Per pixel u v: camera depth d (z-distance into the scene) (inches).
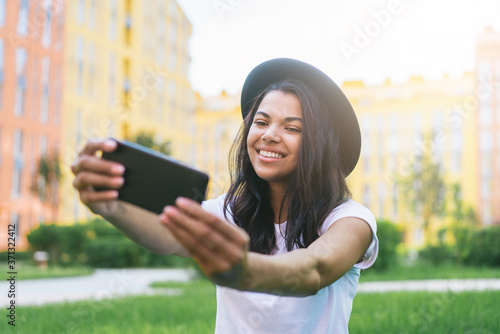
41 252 832.9
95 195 44.2
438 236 788.6
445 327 165.8
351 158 74.2
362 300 255.0
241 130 78.0
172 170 46.3
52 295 374.6
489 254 743.1
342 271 54.9
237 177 76.7
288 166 67.7
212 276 39.4
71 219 1130.7
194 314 220.1
